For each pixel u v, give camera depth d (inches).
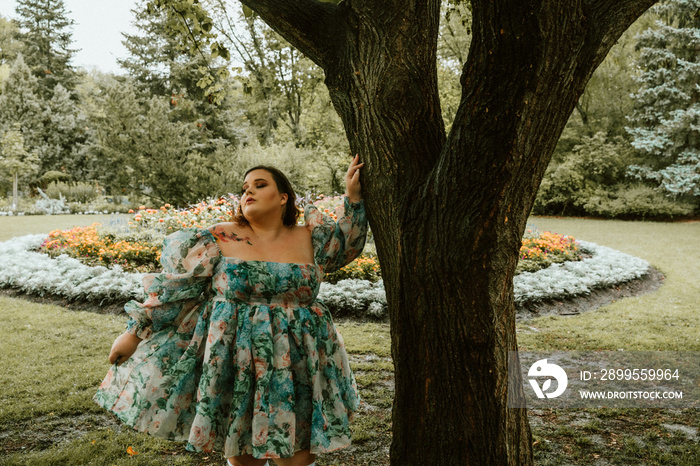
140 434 118.0
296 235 86.8
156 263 317.1
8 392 142.3
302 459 78.3
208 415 72.2
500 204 64.1
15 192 950.4
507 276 67.6
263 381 74.2
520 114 61.8
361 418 129.3
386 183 73.5
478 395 67.7
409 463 72.6
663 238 578.6
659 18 880.9
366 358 181.0
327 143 892.6
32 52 1374.3
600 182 917.2
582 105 959.6
